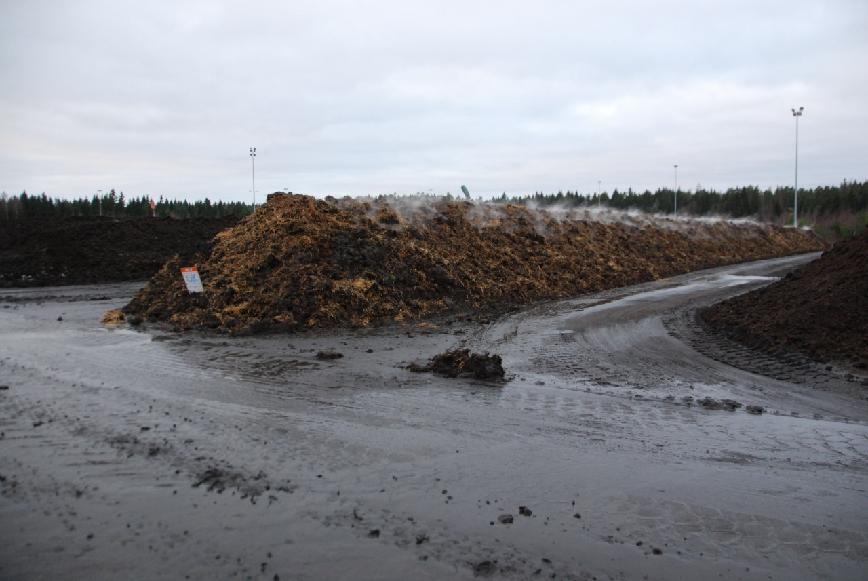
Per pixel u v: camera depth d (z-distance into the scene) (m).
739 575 4.31
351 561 4.42
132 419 7.79
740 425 7.70
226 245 19.61
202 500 5.41
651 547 4.68
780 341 12.17
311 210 19.69
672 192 82.44
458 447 6.81
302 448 6.72
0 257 35.62
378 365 11.33
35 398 8.83
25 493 5.57
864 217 56.25
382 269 18.14
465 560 4.45
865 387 9.34
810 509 5.34
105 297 26.14
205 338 14.49
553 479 5.94
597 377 10.37
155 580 4.18
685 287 24.48
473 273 20.56
